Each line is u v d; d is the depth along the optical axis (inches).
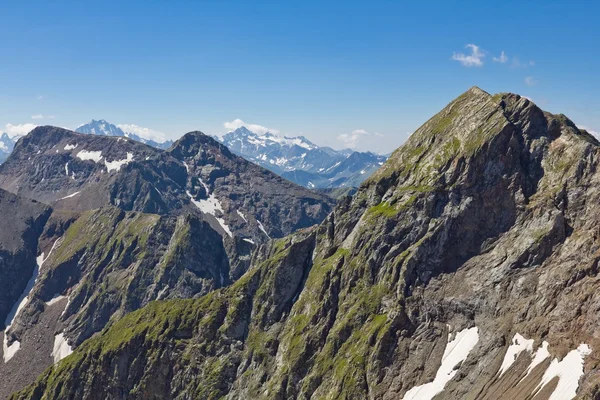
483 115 7017.7
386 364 6067.9
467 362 5438.0
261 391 7086.6
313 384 6594.5
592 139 6742.1
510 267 5812.0
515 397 4694.9
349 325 6766.7
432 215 6796.3
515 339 5260.8
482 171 6579.7
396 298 6515.8
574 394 4311.0
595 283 5024.6
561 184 5959.6
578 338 4771.2
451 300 6053.2
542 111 6707.7
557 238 5669.3
